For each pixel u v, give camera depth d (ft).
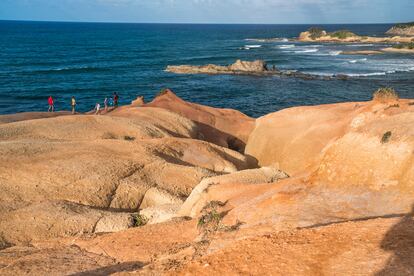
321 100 223.71
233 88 256.11
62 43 562.66
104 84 270.26
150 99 233.76
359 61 364.17
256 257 32.24
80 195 71.36
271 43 587.68
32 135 96.48
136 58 403.54
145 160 85.25
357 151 53.88
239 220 48.08
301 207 47.26
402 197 45.88
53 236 60.18
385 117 58.34
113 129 104.01
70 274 43.70
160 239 52.11
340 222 39.88
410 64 343.46
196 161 94.84
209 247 41.29
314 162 63.00
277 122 111.14
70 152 83.71
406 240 31.50
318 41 609.42
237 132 130.93
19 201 66.80
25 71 311.68
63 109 208.85
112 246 52.54
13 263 47.70
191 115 132.98
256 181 72.13
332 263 30.07
